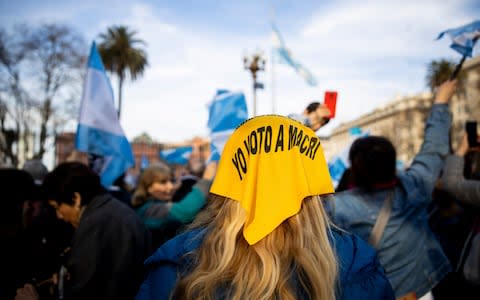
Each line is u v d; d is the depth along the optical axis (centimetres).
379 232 187
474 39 228
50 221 243
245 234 100
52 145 2577
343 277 106
